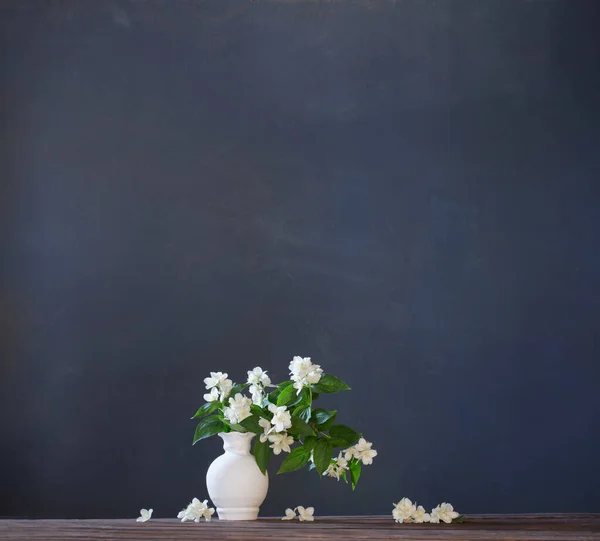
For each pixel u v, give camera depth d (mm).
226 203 3898
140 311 3795
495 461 3750
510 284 3900
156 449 3676
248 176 3922
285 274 3852
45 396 3703
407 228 3922
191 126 3947
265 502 3631
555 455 3764
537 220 3955
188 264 3842
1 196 3852
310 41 4023
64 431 3678
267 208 3900
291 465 1802
